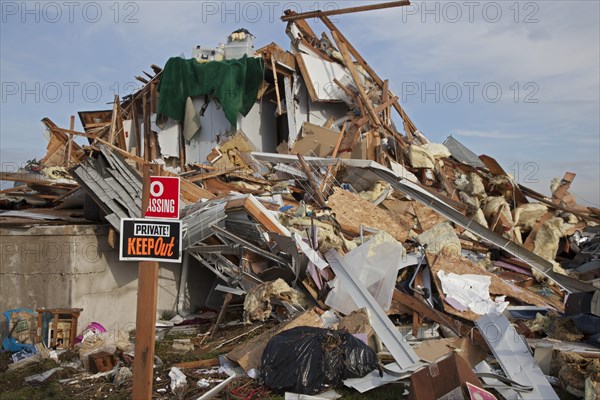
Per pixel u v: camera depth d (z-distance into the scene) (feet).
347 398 20.54
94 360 25.14
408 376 21.24
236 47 59.26
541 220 47.85
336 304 27.66
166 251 16.96
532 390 20.66
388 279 29.01
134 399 16.99
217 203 32.63
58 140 55.72
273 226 30.50
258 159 48.24
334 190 38.96
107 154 32.40
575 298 27.12
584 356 22.70
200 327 31.42
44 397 22.44
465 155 62.39
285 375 21.13
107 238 31.86
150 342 17.10
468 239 41.47
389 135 52.65
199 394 21.31
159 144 58.13
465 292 28.99
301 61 56.34
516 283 35.68
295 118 56.39
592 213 53.98
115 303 32.12
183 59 56.54
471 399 17.75
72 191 40.11
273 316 28.99
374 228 35.63
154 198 17.08
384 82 59.31
